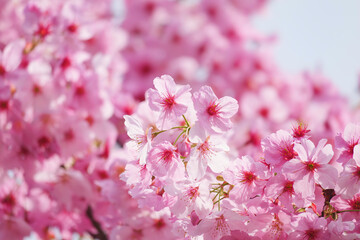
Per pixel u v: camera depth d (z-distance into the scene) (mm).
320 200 2783
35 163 5359
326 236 2727
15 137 5172
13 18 5938
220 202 2920
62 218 5832
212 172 2945
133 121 2854
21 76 4980
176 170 2727
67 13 5430
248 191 2832
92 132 5609
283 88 10461
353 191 2686
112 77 6957
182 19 11070
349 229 2639
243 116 9547
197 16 11234
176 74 10461
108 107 5789
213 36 10945
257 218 2836
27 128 5203
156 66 10281
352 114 9656
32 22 5293
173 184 2758
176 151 2717
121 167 4805
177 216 2873
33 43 5270
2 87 4910
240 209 2879
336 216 2814
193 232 2896
